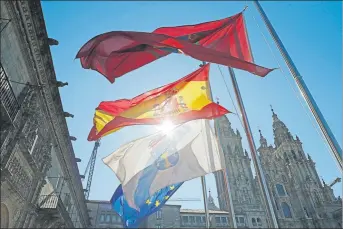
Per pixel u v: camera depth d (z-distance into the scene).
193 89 15.38
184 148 15.44
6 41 14.00
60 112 22.64
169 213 57.31
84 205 40.69
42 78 18.86
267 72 10.44
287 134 87.69
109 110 15.42
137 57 12.14
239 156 79.50
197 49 11.20
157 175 14.85
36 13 15.70
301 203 70.69
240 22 13.15
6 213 16.73
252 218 62.97
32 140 18.66
